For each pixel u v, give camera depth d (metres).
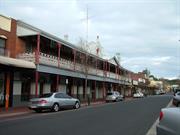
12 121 16.69
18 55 29.67
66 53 40.88
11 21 29.27
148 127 14.45
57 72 33.94
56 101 24.36
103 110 25.16
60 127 14.09
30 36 30.70
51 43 35.00
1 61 24.17
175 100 28.92
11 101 28.61
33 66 28.61
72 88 43.09
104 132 12.66
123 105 33.28
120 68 67.19
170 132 6.80
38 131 12.75
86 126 14.53
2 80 27.50
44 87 34.84
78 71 39.84
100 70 50.38
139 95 71.38
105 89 59.78
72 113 22.17
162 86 176.12
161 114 7.50
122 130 13.34
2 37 27.89
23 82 30.62
